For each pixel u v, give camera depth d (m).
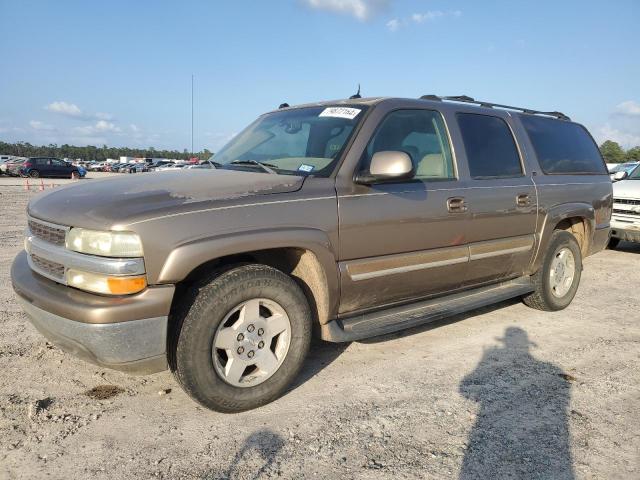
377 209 3.54
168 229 2.75
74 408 3.11
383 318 3.77
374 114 3.77
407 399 3.32
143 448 2.71
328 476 2.52
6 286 5.67
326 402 3.26
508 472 2.58
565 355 4.12
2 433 2.81
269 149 3.98
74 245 2.83
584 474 2.57
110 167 62.12
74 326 2.74
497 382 3.59
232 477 2.49
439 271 4.03
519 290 4.79
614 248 9.48
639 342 4.45
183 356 2.84
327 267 3.32
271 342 3.19
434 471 2.57
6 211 14.12
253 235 2.96
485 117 4.66
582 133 5.96
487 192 4.32
